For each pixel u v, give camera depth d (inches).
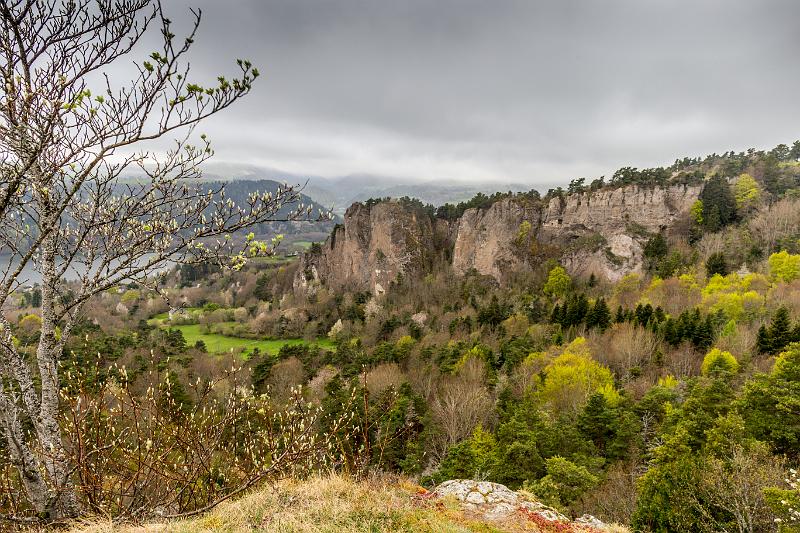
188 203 272.4
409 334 3129.9
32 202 246.5
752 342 1721.2
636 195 3983.8
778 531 538.0
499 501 446.0
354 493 339.0
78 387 252.7
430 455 1306.6
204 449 286.7
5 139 205.9
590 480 858.8
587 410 1198.3
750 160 4500.5
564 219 4303.6
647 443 1112.2
